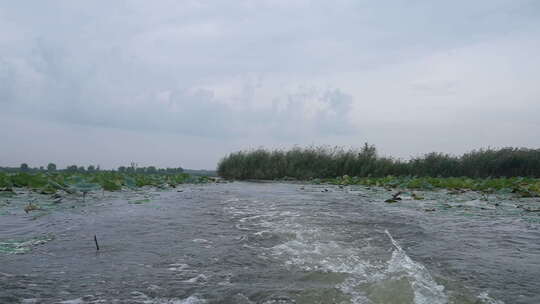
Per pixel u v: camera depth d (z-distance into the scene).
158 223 5.62
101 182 12.83
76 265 3.44
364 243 4.39
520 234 5.01
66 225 5.37
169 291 2.80
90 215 6.31
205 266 3.44
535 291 2.88
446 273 3.29
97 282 2.99
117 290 2.82
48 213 6.43
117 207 7.42
